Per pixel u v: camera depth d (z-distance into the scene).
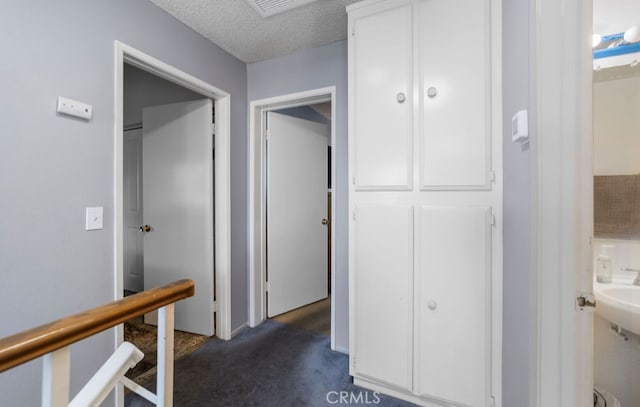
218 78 2.10
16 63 1.06
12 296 1.06
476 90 1.33
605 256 1.22
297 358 1.94
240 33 1.94
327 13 1.72
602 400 1.10
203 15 1.73
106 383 0.59
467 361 1.36
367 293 1.59
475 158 1.34
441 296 1.41
